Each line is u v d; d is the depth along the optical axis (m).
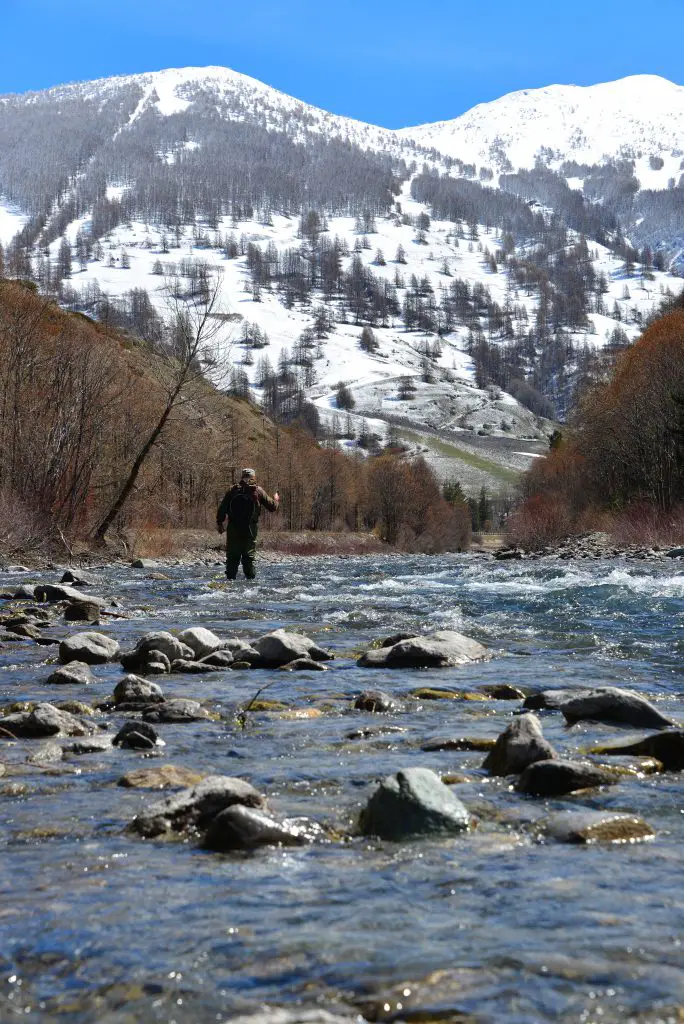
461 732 5.10
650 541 39.31
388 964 2.21
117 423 32.34
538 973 2.15
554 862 2.98
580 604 12.59
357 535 80.06
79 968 2.22
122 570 23.42
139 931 2.44
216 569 25.27
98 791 3.94
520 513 74.62
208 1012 2.00
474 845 3.18
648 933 2.38
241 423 63.81
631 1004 1.99
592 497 65.56
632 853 3.07
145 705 5.91
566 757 4.41
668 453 51.38
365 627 10.57
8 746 4.85
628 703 5.29
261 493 19.81
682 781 4.05
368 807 3.43
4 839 3.29
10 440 28.53
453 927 2.43
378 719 5.57
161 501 36.59
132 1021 1.97
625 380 61.47
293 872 2.92
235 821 3.20
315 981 2.13
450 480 199.38
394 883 2.79
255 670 7.59
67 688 6.72
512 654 8.32
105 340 37.19
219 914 2.55
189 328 29.48
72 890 2.76
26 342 31.05
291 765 4.39
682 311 69.44
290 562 33.28
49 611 12.20
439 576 21.03
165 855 3.11
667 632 9.61
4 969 2.23
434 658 7.65
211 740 5.00
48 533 27.14
